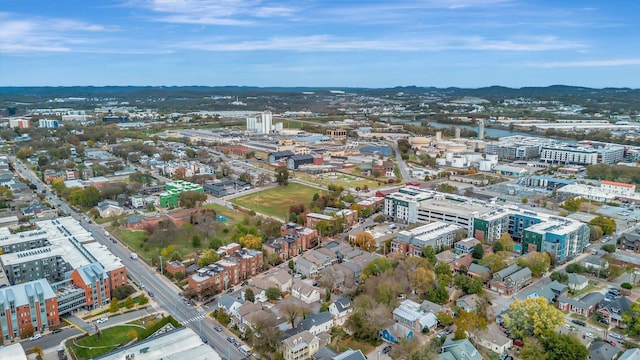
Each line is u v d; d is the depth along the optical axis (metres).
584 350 174.75
